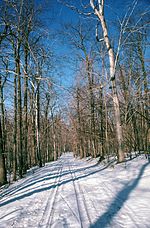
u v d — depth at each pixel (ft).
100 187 35.88
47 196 32.76
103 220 20.66
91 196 30.53
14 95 63.21
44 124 128.57
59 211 24.61
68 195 32.24
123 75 71.72
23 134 77.05
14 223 21.57
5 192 42.11
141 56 73.72
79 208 25.20
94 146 99.09
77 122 120.26
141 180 35.42
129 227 18.54
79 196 31.12
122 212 22.53
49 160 149.38
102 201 27.40
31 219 22.56
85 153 129.49
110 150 85.15
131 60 73.20
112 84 53.98
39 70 42.55
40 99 103.65
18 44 57.16
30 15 59.93
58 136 191.62
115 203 25.93
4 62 58.54
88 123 107.45
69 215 22.94
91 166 72.08
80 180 44.91
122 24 51.16
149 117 74.13
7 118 97.66
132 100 58.85
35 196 33.53
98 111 82.38
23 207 27.53
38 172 70.64
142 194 28.43
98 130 91.15
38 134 95.09
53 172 65.05
